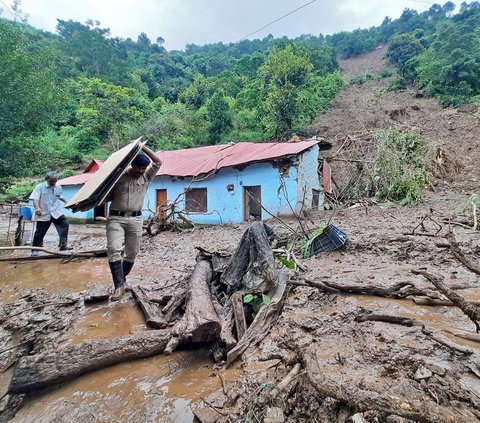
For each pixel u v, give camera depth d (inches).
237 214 548.7
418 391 76.8
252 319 144.1
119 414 89.7
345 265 210.2
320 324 123.2
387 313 123.6
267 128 1284.4
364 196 591.2
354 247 247.4
